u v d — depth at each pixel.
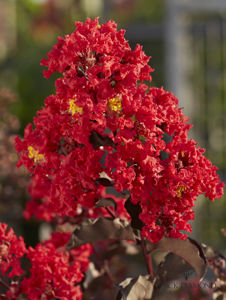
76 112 0.66
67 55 0.66
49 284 0.71
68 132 0.67
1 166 1.25
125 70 0.66
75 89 0.66
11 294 0.72
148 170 0.66
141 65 0.68
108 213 0.78
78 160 0.67
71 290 0.72
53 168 0.70
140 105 0.66
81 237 0.70
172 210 0.67
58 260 0.72
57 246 0.80
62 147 0.68
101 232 0.70
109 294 0.76
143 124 0.67
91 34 0.66
